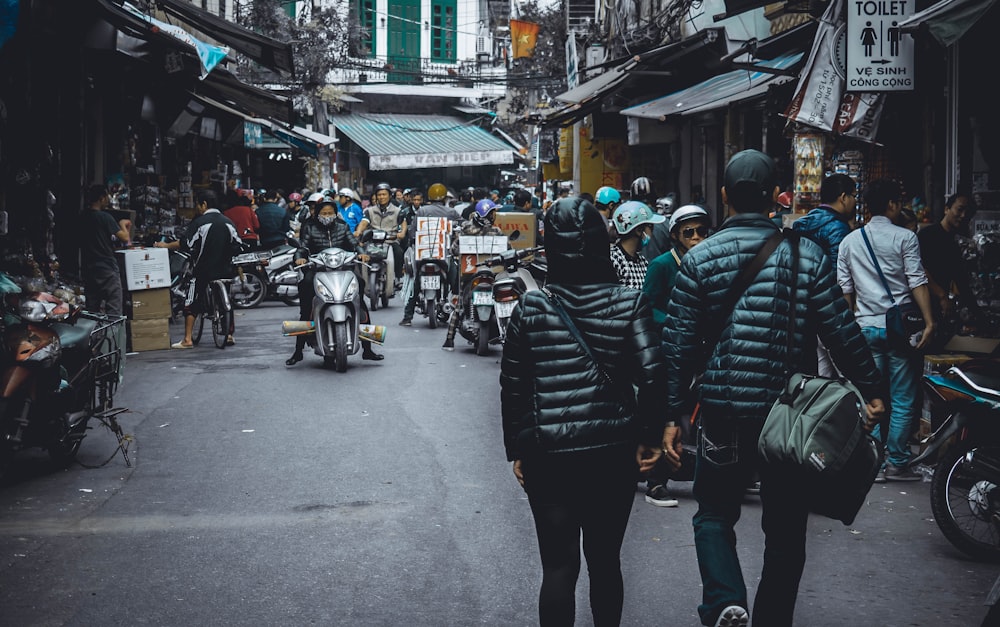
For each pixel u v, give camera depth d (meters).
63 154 16.77
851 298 7.83
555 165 40.81
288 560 5.95
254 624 5.03
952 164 10.97
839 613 5.24
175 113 21.70
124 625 5.01
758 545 6.27
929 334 7.52
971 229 10.73
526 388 4.38
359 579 5.65
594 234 4.40
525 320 4.38
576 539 4.38
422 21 53.28
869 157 12.72
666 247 10.29
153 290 14.66
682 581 5.66
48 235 14.77
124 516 6.81
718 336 4.60
